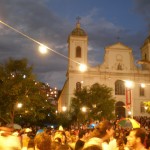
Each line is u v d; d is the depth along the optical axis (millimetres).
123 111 78375
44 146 6957
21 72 40406
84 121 61094
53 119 64500
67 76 82062
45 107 45812
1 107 39719
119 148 9633
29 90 40594
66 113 67250
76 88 78500
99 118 61156
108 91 64250
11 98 39688
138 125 15000
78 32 82188
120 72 81812
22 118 50531
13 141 6129
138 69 83250
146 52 87938
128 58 83375
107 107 62250
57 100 110062
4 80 39719
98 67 81062
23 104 40125
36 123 58875
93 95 62844
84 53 80875
